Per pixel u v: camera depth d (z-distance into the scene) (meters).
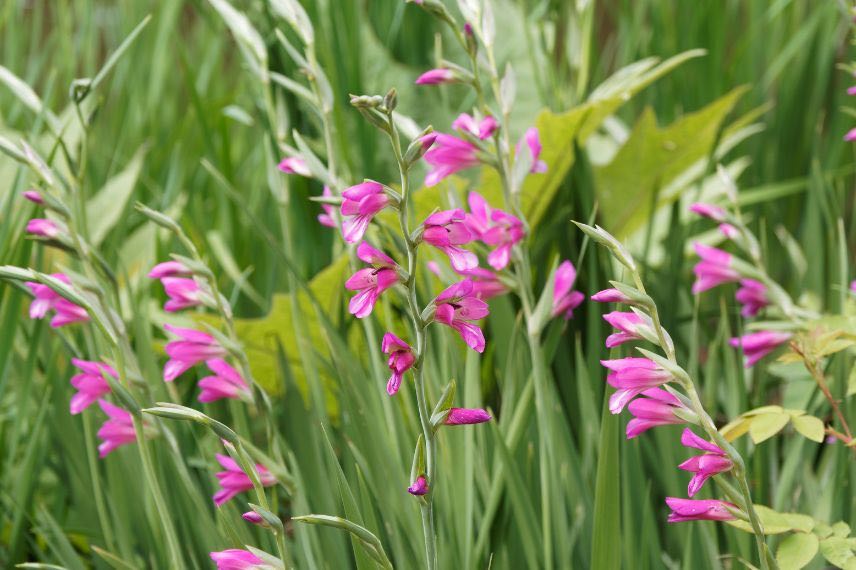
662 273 3.62
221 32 5.01
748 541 3.25
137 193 4.47
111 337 3.20
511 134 4.40
